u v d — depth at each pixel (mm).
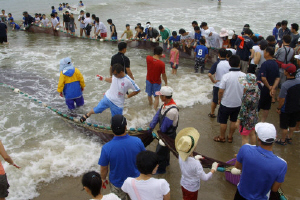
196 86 8797
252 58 7809
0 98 7910
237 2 34031
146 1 33469
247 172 3086
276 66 5727
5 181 3707
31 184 4625
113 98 5781
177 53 9578
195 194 3693
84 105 7551
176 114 4328
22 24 20406
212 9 28344
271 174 2904
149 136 4871
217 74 6320
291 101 5367
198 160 3590
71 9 26344
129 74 7000
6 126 6434
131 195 2881
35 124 6562
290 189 4504
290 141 5840
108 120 6883
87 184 2666
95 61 11258
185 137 3369
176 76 9719
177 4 31875
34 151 5461
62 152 5441
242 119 4922
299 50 7934
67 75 6723
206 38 10688
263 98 6023
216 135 6238
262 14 24875
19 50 12945
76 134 6156
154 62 6785
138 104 7664
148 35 13086
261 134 2959
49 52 12633
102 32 15031
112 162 3369
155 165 2797
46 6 28688
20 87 8766
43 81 9328
